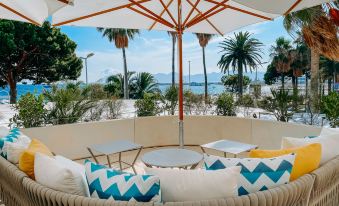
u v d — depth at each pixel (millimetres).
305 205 1455
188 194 1290
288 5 1761
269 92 5129
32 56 16234
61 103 4312
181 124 3527
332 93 3703
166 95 5480
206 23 3607
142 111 5156
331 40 6035
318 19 5914
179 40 3418
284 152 1639
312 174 1512
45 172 1473
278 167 1419
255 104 5273
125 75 19625
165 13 3475
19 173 1575
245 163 1439
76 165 1782
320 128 3391
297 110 4453
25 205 1539
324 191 1668
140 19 3438
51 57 16766
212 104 5332
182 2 3328
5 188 1831
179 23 3334
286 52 25984
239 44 25812
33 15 2271
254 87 6117
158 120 4777
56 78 17344
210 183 1292
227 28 3637
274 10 1740
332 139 1940
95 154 4203
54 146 3814
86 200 1204
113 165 3918
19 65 15875
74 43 17797
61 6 1380
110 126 4332
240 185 1382
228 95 5281
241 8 3021
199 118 4777
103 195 1308
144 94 5340
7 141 2082
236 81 25406
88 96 4852
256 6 1693
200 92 5719
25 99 3949
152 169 1380
